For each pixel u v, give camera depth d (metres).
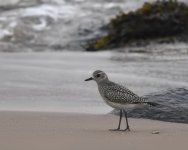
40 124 11.26
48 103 14.48
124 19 28.92
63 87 17.08
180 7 28.88
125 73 19.67
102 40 28.78
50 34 30.64
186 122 12.00
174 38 27.88
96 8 32.94
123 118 12.42
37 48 29.11
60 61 23.53
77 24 31.52
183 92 13.32
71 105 14.26
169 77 18.66
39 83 17.84
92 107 14.03
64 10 32.72
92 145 8.89
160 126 11.40
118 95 11.00
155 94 13.27
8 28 30.47
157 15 28.39
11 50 28.33
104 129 10.86
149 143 9.10
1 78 18.70
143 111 12.62
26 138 9.48
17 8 32.56
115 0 33.72
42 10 32.38
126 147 8.76
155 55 24.36
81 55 25.73
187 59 22.75
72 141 9.22
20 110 13.28
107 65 21.91
